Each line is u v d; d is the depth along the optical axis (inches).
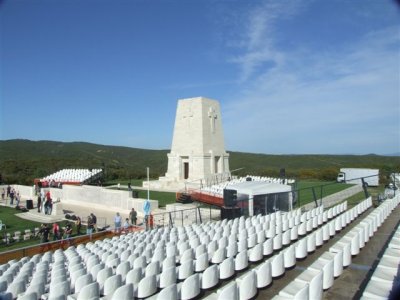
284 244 608.7
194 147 2021.4
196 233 727.7
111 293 413.4
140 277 452.4
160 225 1123.3
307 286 313.0
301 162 4101.9
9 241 1048.2
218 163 2116.1
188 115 2060.8
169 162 2158.0
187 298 389.4
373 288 346.6
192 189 1659.7
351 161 4072.3
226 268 451.8
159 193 1887.3
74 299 395.5
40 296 429.4
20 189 2060.8
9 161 3378.4
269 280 421.1
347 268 466.3
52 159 3686.0
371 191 1505.9
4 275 505.7
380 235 629.6
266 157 4446.4
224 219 902.4
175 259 511.8
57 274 493.4
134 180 2773.1
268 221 761.6
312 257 535.8
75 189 1795.0
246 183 1134.4
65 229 1062.4
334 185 1879.9
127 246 675.4
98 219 1370.6
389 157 4249.5
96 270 496.4
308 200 1387.8
